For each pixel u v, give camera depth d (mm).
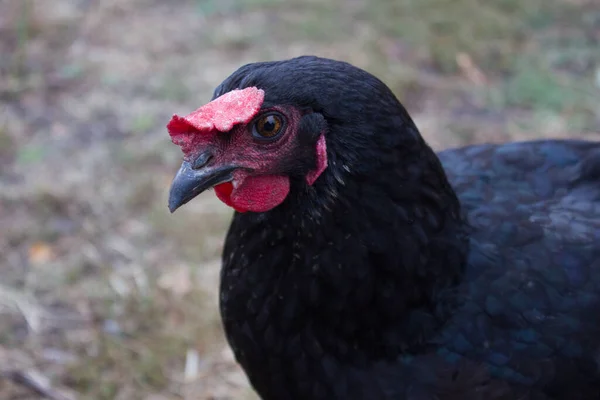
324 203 492
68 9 1203
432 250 509
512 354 521
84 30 1152
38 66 1076
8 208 841
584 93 1027
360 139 483
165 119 979
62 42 1125
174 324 733
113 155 914
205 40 1132
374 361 523
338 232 495
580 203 562
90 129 961
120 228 824
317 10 1197
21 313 739
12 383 691
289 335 521
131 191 861
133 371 700
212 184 495
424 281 512
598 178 576
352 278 502
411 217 500
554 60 1096
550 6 1215
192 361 712
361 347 521
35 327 730
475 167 578
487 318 522
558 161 582
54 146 930
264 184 496
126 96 1020
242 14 1202
